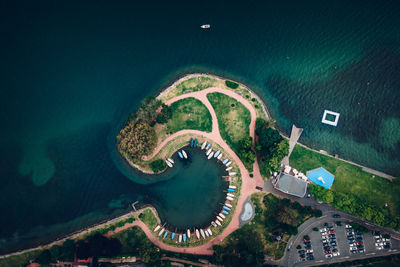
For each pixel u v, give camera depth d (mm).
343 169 109750
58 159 116000
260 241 104688
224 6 126938
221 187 110125
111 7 128125
